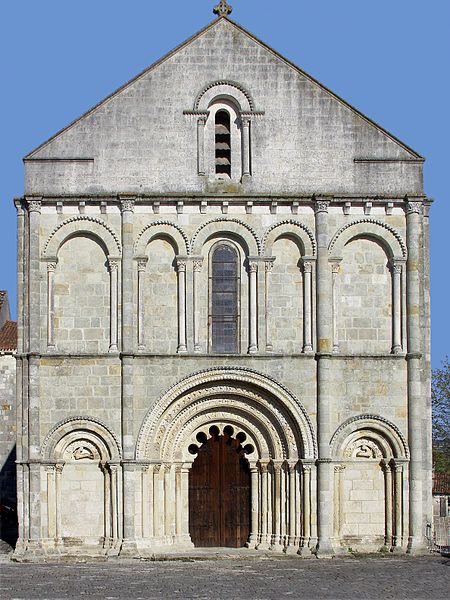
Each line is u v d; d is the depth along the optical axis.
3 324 75.19
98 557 49.53
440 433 83.00
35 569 45.75
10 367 67.94
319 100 53.44
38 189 52.28
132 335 51.31
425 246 53.00
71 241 52.12
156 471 51.09
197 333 51.78
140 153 52.72
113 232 51.94
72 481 50.88
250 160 53.00
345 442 51.66
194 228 52.25
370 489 51.69
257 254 52.22
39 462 50.47
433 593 37.78
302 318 52.25
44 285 51.62
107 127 52.78
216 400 51.94
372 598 36.44
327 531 50.66
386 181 53.12
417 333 52.12
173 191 52.53
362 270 52.72
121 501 50.56
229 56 53.53
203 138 53.00
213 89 53.31
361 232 52.72
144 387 51.19
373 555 50.53
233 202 52.28
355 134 53.31
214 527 52.50
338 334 52.28
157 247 52.34
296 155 53.12
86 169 52.47
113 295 51.62
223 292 52.41
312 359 51.72
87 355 51.12
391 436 51.69
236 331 52.16
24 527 50.41
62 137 52.62
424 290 52.78
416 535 51.19
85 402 50.97
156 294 52.03
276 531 51.66
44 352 51.16
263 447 52.16
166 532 51.25
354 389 51.78
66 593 37.72
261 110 53.25
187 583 40.66
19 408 51.03
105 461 50.81
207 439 52.56
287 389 51.50
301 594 37.44
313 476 51.09
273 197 52.28
